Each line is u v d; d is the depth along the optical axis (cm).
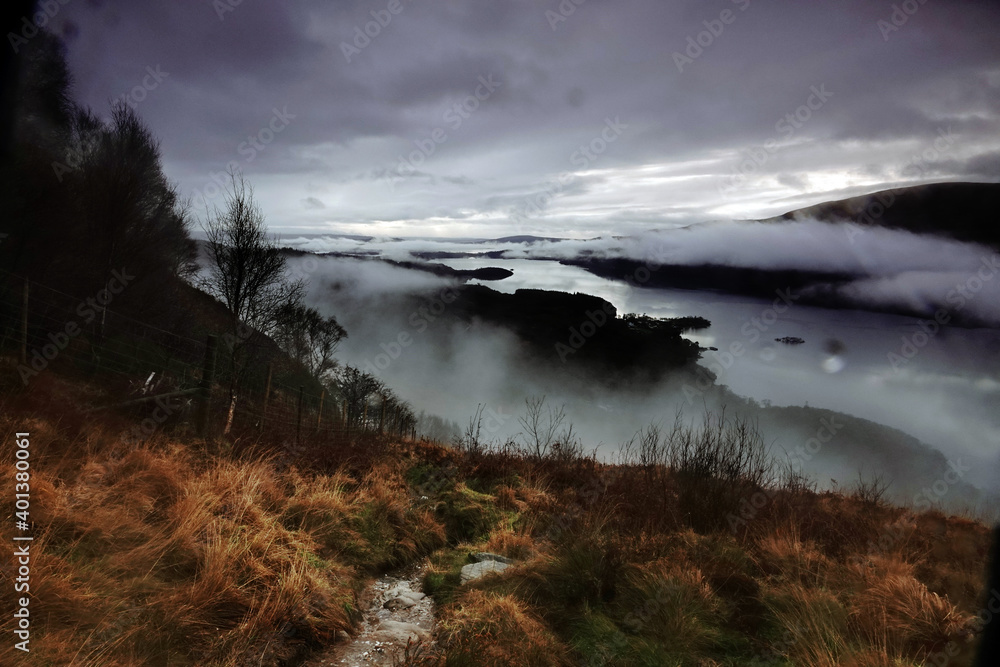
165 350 1202
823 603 363
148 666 271
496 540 582
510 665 305
